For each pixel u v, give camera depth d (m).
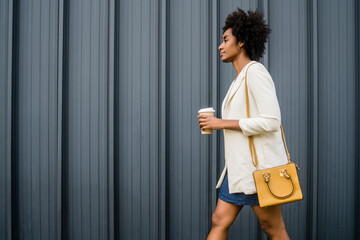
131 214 1.99
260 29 1.27
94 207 1.97
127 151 1.99
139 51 1.98
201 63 1.99
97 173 1.97
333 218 2.05
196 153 1.99
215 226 1.32
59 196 1.92
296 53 2.02
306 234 2.03
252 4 1.98
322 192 2.04
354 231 2.05
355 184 2.06
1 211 1.93
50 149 1.96
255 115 1.18
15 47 1.96
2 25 1.93
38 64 1.96
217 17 1.98
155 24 1.97
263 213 1.22
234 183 1.21
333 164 2.05
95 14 1.96
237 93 1.23
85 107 1.97
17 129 1.97
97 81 1.96
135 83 1.98
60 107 1.92
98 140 1.97
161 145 1.94
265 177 1.10
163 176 1.94
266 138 1.16
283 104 2.02
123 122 1.99
